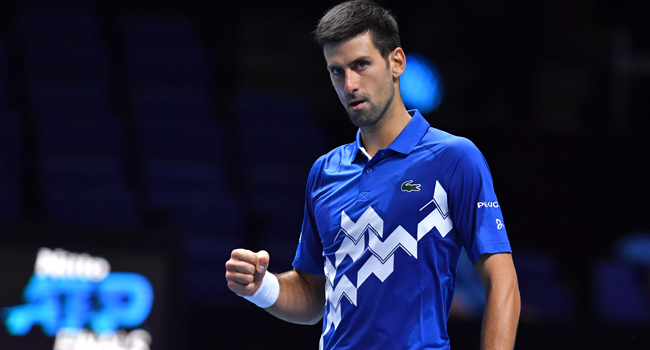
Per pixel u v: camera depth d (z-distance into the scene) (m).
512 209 27.61
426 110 32.22
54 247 16.08
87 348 15.84
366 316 7.83
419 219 7.79
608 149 28.11
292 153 27.81
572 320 18.02
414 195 7.83
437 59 33.50
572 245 27.53
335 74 8.04
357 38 7.83
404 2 33.06
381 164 8.11
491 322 7.38
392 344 7.68
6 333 15.70
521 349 17.78
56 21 29.78
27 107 26.03
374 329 7.78
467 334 17.42
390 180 7.97
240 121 28.06
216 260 22.41
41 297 15.89
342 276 8.02
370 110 7.94
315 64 34.44
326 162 8.75
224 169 26.67
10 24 30.55
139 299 16.06
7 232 16.02
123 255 16.19
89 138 25.39
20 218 22.73
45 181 23.53
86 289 16.02
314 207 8.56
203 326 17.12
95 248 16.16
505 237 7.77
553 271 24.97
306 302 9.12
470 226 7.81
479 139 28.77
